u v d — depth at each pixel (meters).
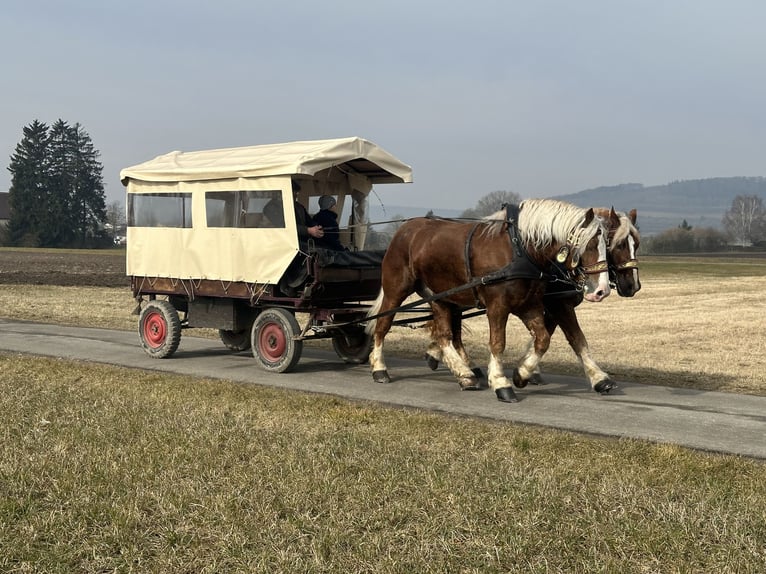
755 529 4.62
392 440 6.66
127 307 20.55
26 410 7.66
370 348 11.12
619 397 8.67
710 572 4.15
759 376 10.55
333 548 4.43
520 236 8.23
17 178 90.69
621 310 22.89
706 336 16.09
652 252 89.56
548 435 6.84
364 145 10.45
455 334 9.85
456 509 4.94
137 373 10.07
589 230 7.74
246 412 7.71
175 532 4.64
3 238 91.00
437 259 9.04
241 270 10.52
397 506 5.00
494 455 6.21
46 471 5.70
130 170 11.82
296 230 9.87
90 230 94.50
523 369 8.71
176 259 11.36
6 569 4.26
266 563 4.25
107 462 5.89
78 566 4.31
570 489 5.39
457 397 8.66
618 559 4.31
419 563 4.23
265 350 10.55
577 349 9.03
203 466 5.81
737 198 139.88
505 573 4.18
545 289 8.60
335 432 6.90
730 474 5.73
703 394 8.88
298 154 10.04
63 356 11.72
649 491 5.35
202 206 10.95
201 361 11.43
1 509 4.96
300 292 10.32
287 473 5.66
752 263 63.72
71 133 92.50
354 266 10.35
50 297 23.47
